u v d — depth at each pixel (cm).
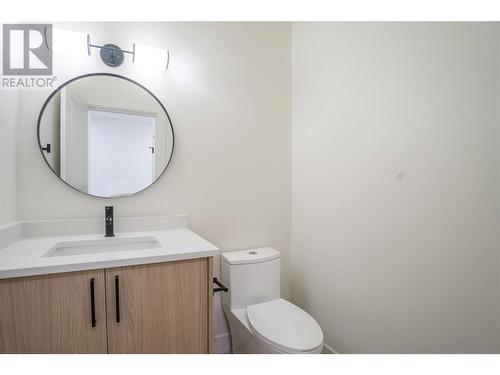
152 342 107
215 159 176
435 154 109
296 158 199
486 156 94
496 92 92
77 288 96
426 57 112
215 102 175
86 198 145
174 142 163
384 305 132
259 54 190
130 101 153
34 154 134
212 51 174
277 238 199
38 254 105
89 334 98
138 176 155
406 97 121
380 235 134
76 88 141
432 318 112
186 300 113
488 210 94
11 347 89
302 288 194
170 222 161
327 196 169
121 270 102
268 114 194
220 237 178
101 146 147
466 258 100
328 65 167
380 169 133
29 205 133
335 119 162
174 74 163
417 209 117
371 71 138
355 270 149
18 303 89
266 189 194
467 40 99
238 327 155
